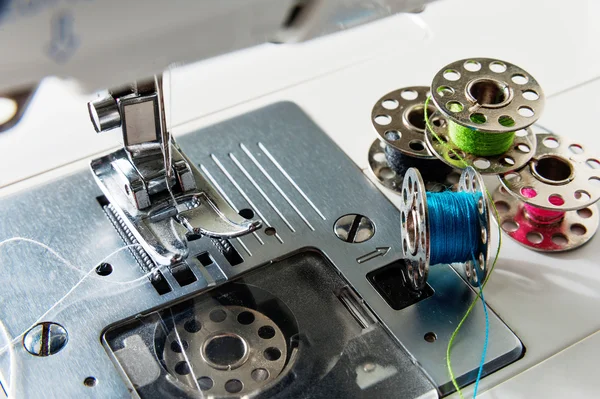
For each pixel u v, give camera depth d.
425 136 0.25
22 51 0.17
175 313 0.24
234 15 0.18
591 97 0.29
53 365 0.23
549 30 0.31
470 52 0.30
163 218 0.24
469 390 0.23
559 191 0.24
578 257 0.25
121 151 0.24
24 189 0.26
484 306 0.24
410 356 0.23
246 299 0.24
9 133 0.28
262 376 0.23
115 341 0.23
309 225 0.25
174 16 0.18
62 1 0.17
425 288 0.24
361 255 0.25
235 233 0.23
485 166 0.24
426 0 0.20
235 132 0.27
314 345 0.23
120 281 0.24
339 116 0.28
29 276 0.24
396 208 0.26
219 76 0.29
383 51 0.30
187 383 0.23
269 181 0.26
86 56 0.18
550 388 0.23
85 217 0.25
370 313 0.24
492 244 0.25
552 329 0.24
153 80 0.22
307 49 0.30
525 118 0.24
